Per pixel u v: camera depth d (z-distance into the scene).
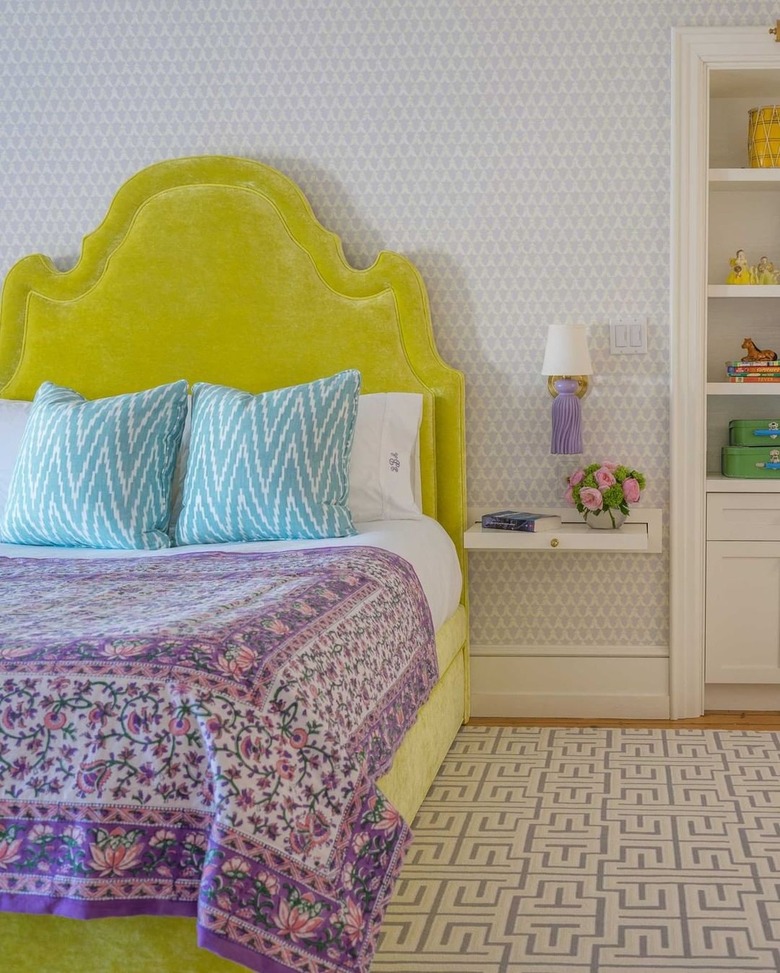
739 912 2.24
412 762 2.59
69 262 3.84
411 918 2.25
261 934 1.57
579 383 3.58
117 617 2.02
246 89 3.71
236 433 3.14
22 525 3.18
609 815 2.78
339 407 3.22
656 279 3.61
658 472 3.66
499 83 3.62
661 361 3.63
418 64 3.64
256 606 2.05
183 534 3.17
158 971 1.69
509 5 3.59
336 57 3.66
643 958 2.06
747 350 3.79
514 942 2.14
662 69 3.55
